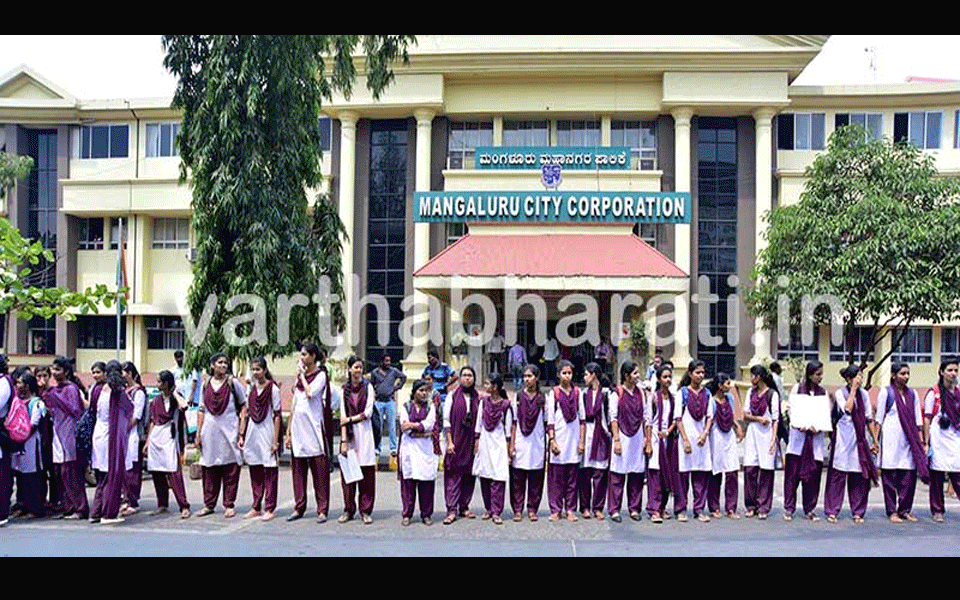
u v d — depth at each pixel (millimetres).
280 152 13898
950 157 25188
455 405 9469
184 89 14008
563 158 24969
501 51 24625
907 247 14352
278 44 13492
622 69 24922
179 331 28203
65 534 8664
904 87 25250
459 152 26312
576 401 9609
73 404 9641
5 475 9109
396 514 10023
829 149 16469
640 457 9477
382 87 14391
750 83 24797
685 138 25000
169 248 28047
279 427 9914
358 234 25859
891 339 24391
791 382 24156
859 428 9531
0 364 9188
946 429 9523
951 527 9266
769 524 9398
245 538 8523
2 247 9969
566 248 22953
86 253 28016
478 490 11938
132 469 9828
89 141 28141
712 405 9664
